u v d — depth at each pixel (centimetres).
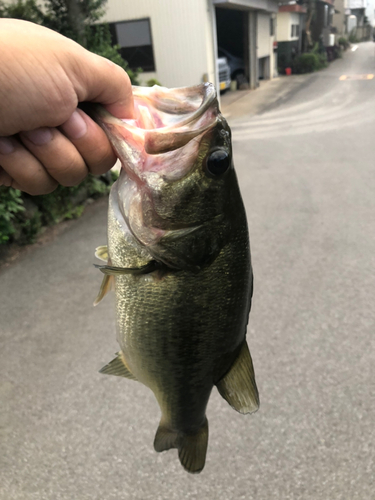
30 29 16
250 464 40
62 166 19
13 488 40
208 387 25
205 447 28
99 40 127
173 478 40
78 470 41
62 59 16
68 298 67
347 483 37
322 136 163
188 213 21
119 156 20
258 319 58
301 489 37
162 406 26
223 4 220
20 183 19
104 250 26
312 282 65
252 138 171
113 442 44
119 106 19
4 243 81
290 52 387
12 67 15
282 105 236
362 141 149
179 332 23
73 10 112
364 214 88
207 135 20
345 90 260
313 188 106
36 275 74
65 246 85
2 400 49
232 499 37
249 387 25
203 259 21
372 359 49
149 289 22
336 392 46
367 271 67
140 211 21
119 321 24
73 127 18
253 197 104
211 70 209
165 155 20
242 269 23
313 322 56
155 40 206
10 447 43
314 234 81
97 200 109
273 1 293
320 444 41
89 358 54
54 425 46
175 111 21
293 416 44
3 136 18
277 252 75
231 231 22
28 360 54
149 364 24
